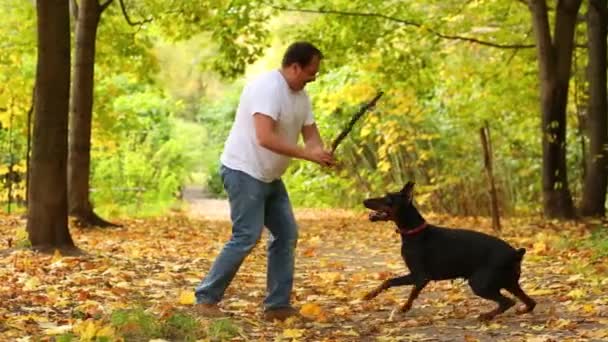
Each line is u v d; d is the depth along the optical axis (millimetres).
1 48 19047
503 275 7266
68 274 9523
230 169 7293
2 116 20469
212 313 7336
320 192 29266
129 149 27078
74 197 16188
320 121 24625
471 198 22656
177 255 11992
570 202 17547
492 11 20266
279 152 7047
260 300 8547
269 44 18688
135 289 8781
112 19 19062
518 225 16484
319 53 7227
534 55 20609
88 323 6305
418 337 6730
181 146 29547
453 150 23531
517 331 6832
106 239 13844
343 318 7660
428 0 19578
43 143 11281
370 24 18938
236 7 17609
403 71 19594
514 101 21000
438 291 9117
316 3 18766
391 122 22266
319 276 10266
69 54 11344
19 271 9586
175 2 18016
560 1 17203
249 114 7238
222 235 15703
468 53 21297
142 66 19938
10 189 20891
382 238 15141
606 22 18297
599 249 11109
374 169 25453
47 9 11078
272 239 7598
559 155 17469
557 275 9734
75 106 16219
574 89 21422
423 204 23406
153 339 6281
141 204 25156
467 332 6895
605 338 6371
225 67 18453
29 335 6320
